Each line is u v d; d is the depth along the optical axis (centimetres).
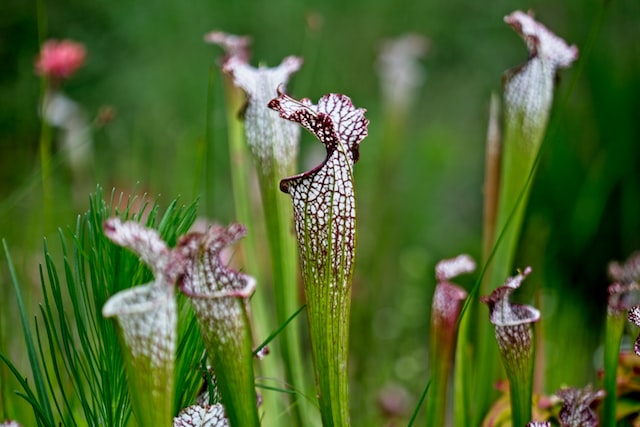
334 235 122
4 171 298
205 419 123
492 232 150
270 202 136
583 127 337
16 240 195
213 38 149
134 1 420
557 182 320
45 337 159
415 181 446
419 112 519
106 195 260
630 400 142
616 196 316
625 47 362
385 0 493
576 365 213
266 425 146
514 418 131
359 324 296
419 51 362
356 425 244
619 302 133
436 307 138
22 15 371
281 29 448
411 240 422
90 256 125
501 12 477
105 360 125
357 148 123
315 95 437
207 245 118
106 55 420
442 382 138
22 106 307
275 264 137
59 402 149
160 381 116
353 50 485
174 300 116
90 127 179
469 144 496
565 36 367
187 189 289
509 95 143
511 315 130
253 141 135
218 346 118
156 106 383
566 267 308
